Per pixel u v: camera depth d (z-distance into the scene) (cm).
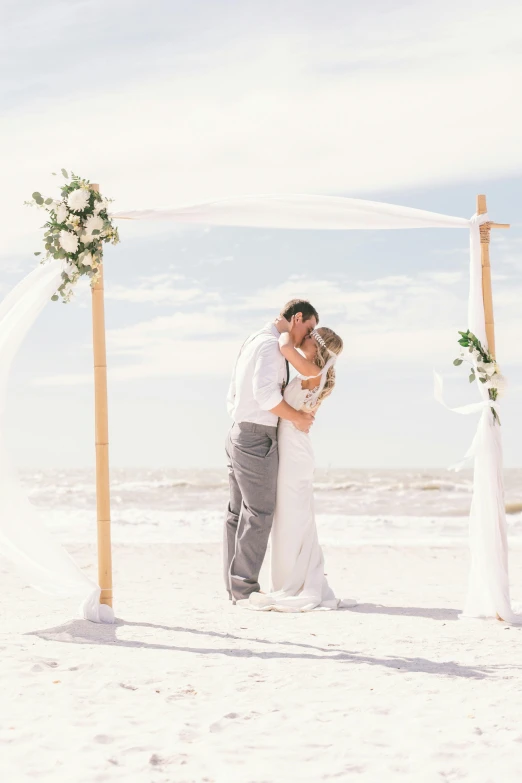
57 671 403
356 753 292
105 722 324
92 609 533
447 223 575
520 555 1017
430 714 336
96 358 541
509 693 366
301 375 599
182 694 365
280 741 304
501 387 564
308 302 621
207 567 926
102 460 544
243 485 614
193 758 286
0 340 532
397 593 712
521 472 5222
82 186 536
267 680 389
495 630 513
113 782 263
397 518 1903
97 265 535
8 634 495
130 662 422
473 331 573
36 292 538
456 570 927
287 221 579
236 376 627
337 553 1128
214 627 519
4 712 337
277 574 617
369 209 574
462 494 3139
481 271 576
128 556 1038
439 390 571
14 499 529
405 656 439
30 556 530
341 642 475
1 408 527
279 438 617
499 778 268
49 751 292
